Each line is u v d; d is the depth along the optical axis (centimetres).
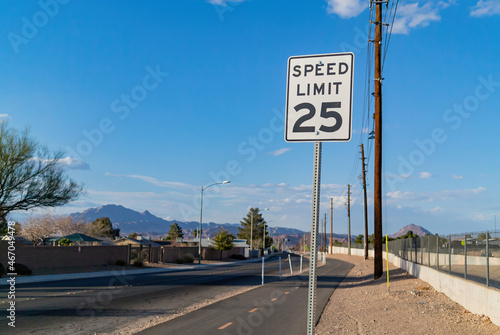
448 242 1745
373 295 1794
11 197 2641
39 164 2736
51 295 1739
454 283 1534
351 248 9131
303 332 1016
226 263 5659
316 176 435
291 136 450
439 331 1020
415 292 1778
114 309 1380
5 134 2622
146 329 1041
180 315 1257
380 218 2577
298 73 455
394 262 3953
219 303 1521
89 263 3691
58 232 6006
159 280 2612
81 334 987
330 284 2380
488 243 1215
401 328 1070
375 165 2577
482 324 1073
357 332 1023
